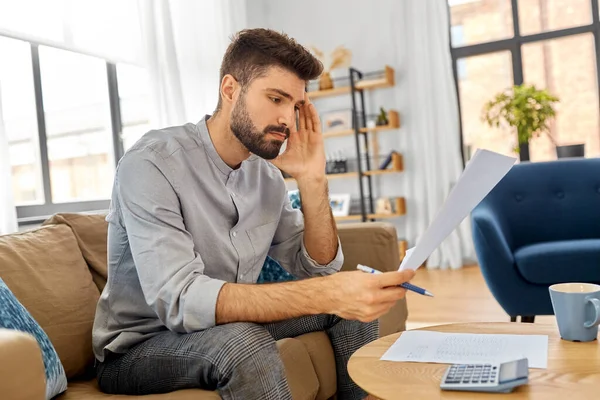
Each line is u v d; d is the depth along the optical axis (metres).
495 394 0.82
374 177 5.28
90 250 1.63
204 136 1.32
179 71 3.75
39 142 3.08
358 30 5.26
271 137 1.27
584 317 1.06
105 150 3.69
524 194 2.89
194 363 1.05
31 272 1.38
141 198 1.18
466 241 4.90
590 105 4.80
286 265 1.54
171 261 1.13
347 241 2.11
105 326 1.28
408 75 5.07
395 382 0.91
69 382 1.36
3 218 2.50
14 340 0.65
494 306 3.29
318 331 1.53
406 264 1.02
